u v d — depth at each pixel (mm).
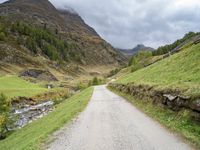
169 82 24234
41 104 67312
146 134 13914
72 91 113562
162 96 20312
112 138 13781
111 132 15258
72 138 14742
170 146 11344
